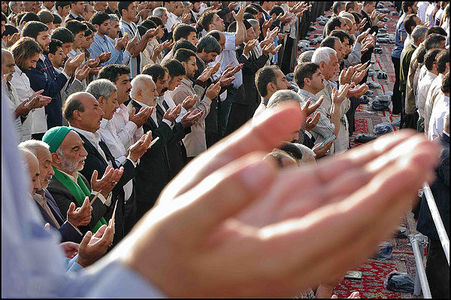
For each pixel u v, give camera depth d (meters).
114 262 0.36
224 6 13.94
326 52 6.54
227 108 8.02
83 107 4.51
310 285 0.33
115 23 8.93
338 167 0.34
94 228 4.11
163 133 5.37
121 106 5.37
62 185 4.02
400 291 4.86
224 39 8.46
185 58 6.77
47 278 0.36
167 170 5.47
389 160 0.33
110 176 4.05
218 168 0.43
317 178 0.34
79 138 4.12
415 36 9.02
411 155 0.32
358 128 9.83
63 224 3.44
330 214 0.32
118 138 5.11
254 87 8.50
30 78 6.21
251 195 0.34
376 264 5.30
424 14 13.80
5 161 0.37
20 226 0.37
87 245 2.85
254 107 8.51
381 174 0.32
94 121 4.54
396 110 10.55
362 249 0.32
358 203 0.32
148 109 5.25
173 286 0.33
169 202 0.37
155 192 5.32
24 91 6.04
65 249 3.18
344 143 6.09
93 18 8.87
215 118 6.98
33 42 6.10
